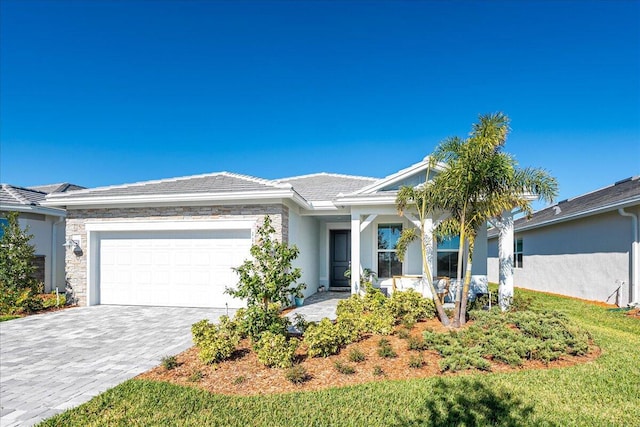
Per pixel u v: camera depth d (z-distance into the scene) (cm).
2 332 907
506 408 467
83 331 910
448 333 761
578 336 736
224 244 1226
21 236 1313
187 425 430
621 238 1323
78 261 1285
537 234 1981
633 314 1152
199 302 1232
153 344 788
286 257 738
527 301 1041
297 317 786
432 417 446
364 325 824
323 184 1703
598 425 428
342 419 443
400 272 1421
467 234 898
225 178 1368
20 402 499
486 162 790
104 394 516
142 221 1254
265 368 609
